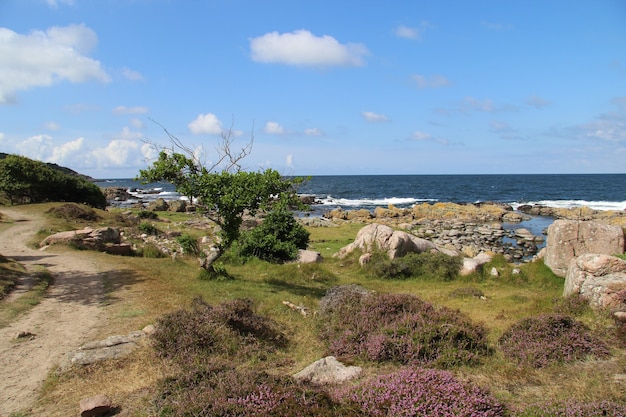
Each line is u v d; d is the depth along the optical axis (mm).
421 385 5434
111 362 7273
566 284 11664
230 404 5242
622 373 6578
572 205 68188
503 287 15836
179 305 11164
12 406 5969
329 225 42969
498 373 6875
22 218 30281
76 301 11641
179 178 14047
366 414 5066
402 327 8188
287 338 9195
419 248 20484
